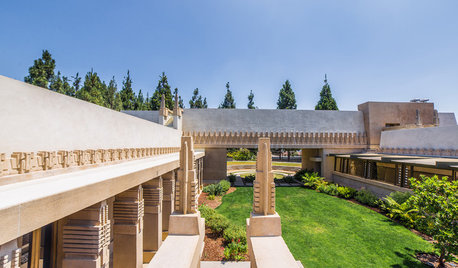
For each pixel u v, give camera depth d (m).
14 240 3.82
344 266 11.12
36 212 3.89
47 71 36.16
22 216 3.62
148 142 16.16
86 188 5.20
